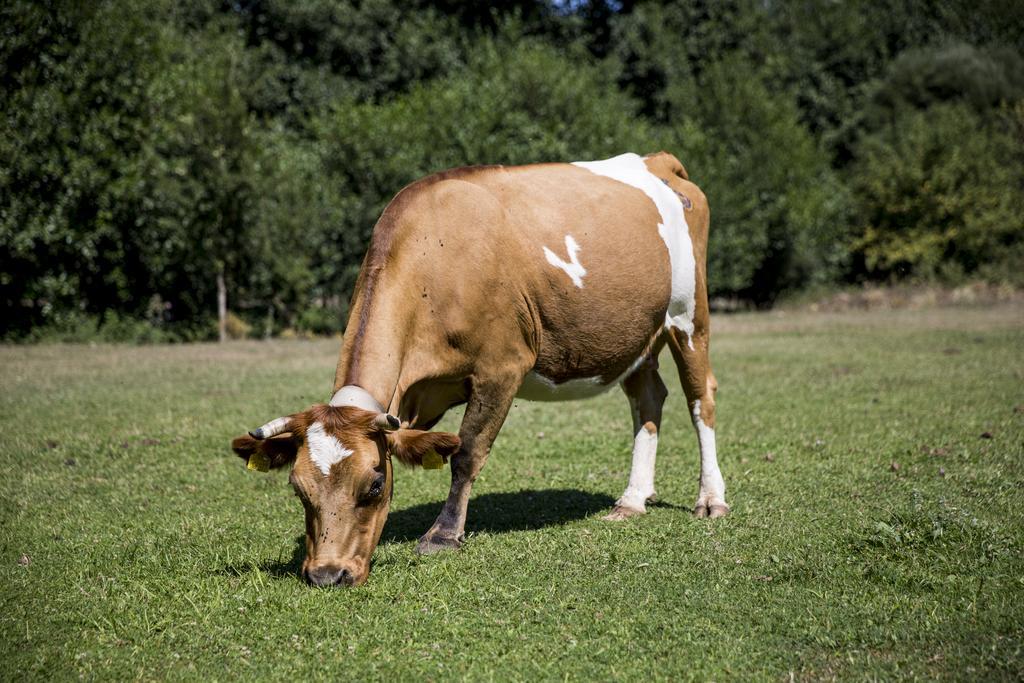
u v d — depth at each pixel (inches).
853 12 1656.0
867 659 162.6
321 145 1061.8
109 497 290.0
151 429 396.2
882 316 1122.7
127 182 864.3
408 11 1503.4
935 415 405.1
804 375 563.2
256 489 301.9
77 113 841.5
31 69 809.5
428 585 202.8
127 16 906.7
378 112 1067.3
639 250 264.5
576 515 269.4
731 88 1434.5
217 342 946.1
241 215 967.6
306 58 1409.9
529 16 1573.6
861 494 275.7
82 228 855.1
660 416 288.0
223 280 992.2
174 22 1204.5
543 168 264.1
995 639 167.8
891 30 1716.3
